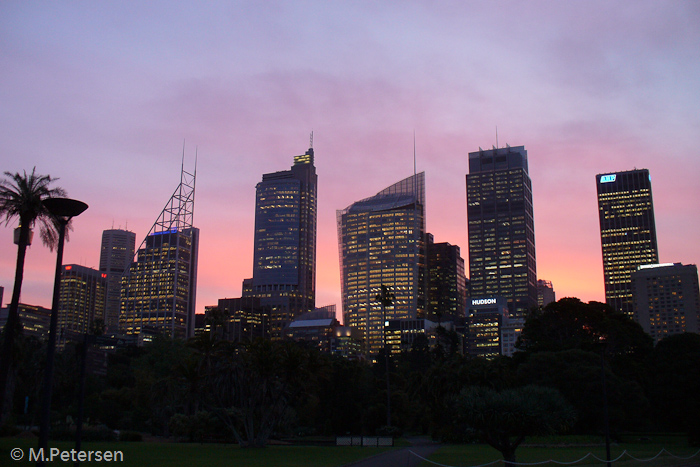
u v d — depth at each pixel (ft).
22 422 433.48
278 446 270.46
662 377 369.71
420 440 360.69
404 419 450.30
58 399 477.77
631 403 334.85
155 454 201.46
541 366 358.43
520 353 461.78
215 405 291.58
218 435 303.07
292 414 368.48
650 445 294.46
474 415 155.53
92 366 110.63
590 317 474.90
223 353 278.46
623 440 343.05
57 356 500.74
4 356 175.52
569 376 338.54
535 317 523.29
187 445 264.11
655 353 409.90
